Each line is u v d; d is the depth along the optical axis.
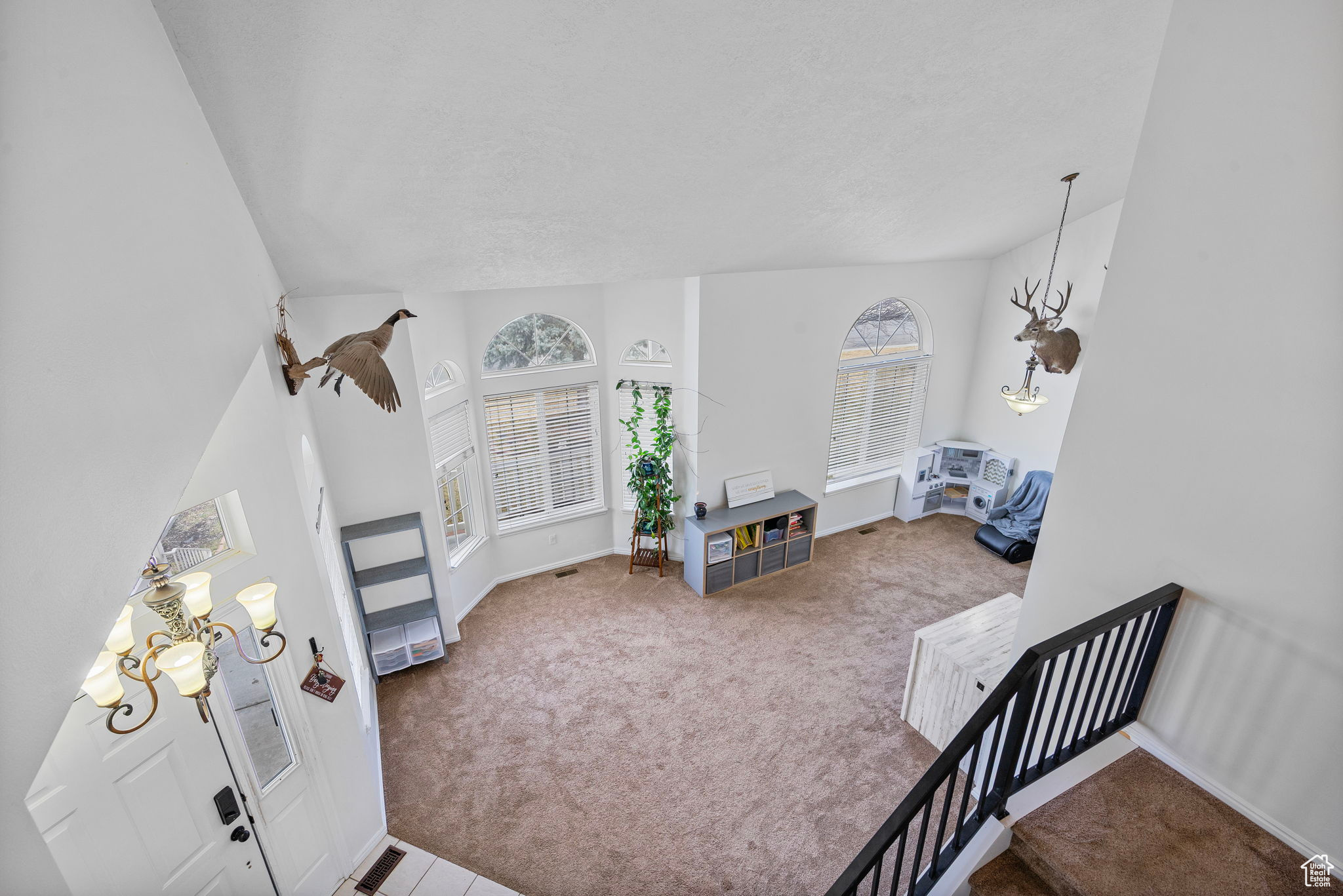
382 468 5.08
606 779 4.43
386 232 3.74
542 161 3.33
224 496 2.85
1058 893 2.20
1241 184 2.07
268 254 3.60
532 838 4.00
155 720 2.62
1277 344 2.05
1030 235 6.57
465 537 6.34
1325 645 2.08
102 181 1.30
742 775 4.45
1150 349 2.43
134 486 1.27
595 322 6.32
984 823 2.37
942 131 3.79
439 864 3.83
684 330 6.16
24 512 0.88
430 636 5.43
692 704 5.09
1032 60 3.23
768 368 6.49
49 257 1.02
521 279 4.84
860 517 8.03
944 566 7.09
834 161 3.90
